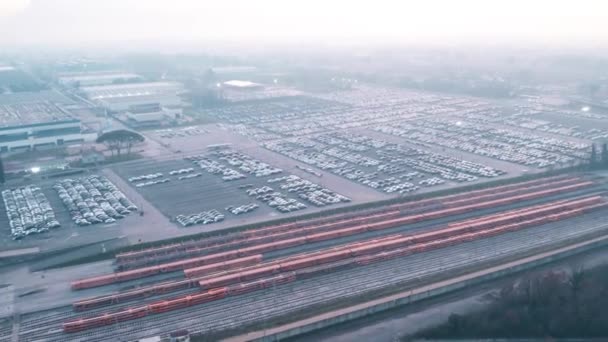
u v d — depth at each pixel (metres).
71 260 81.56
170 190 114.12
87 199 107.75
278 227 92.62
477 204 101.75
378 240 86.19
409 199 106.88
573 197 107.56
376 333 63.34
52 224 94.50
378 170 127.69
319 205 104.38
